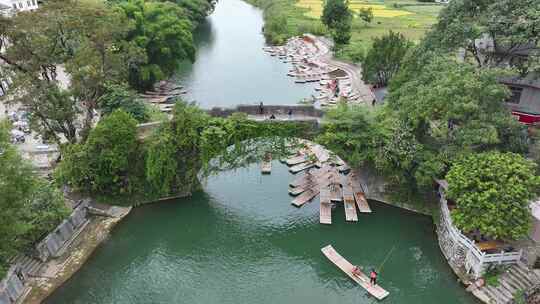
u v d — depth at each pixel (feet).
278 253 143.64
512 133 144.46
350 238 148.56
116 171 156.35
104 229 149.69
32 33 154.92
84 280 129.08
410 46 257.14
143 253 141.90
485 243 125.80
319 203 167.12
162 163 155.53
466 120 137.39
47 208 133.80
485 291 119.85
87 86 171.83
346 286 129.39
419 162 143.33
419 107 140.56
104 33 169.89
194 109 156.46
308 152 199.52
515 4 149.89
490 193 114.73
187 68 329.72
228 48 388.57
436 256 138.72
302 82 297.74
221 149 155.53
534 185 116.67
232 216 160.35
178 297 125.39
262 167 188.55
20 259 127.65
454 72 138.31
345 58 328.49
